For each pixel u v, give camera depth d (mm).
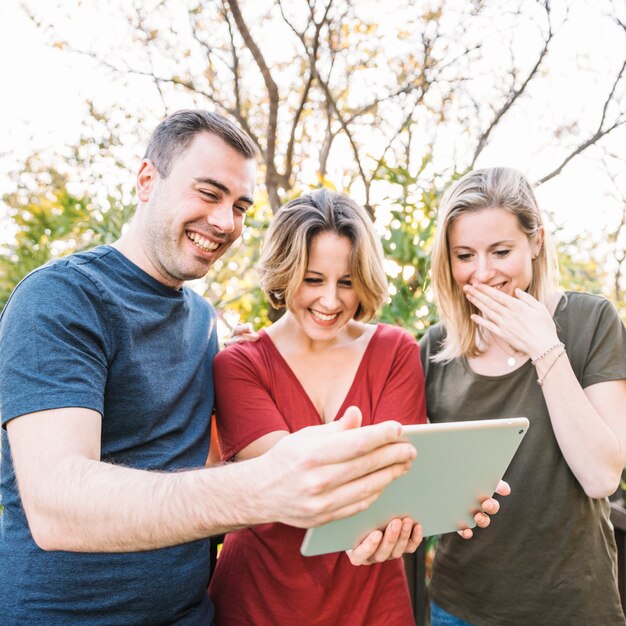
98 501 741
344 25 3689
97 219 3025
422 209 2535
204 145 1212
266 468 657
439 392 1501
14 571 1025
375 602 1241
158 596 1087
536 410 1331
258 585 1232
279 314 2762
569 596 1294
